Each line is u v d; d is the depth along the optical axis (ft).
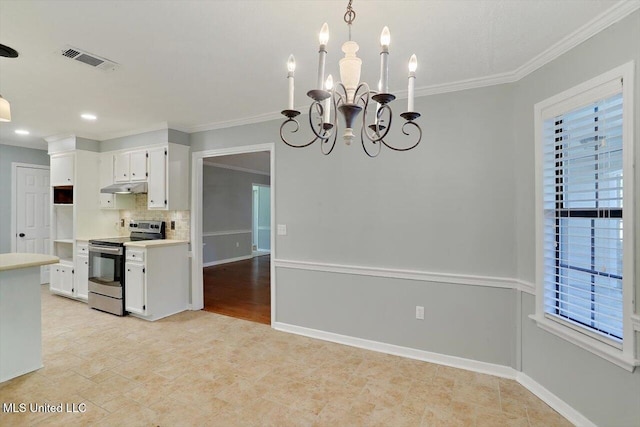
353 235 10.56
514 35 6.51
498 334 8.71
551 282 7.37
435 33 6.45
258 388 8.05
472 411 7.16
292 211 11.64
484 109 8.79
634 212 5.51
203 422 6.79
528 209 8.04
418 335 9.64
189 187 14.29
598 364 6.21
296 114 4.22
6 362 8.38
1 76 8.50
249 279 20.77
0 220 16.96
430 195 9.43
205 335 11.39
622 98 5.67
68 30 6.34
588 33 6.23
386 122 9.89
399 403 7.46
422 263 9.56
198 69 8.14
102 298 13.78
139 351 10.07
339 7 5.62
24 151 17.83
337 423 6.79
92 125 13.53
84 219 15.31
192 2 5.49
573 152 6.86
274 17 5.93
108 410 7.14
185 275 14.25
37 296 8.98
